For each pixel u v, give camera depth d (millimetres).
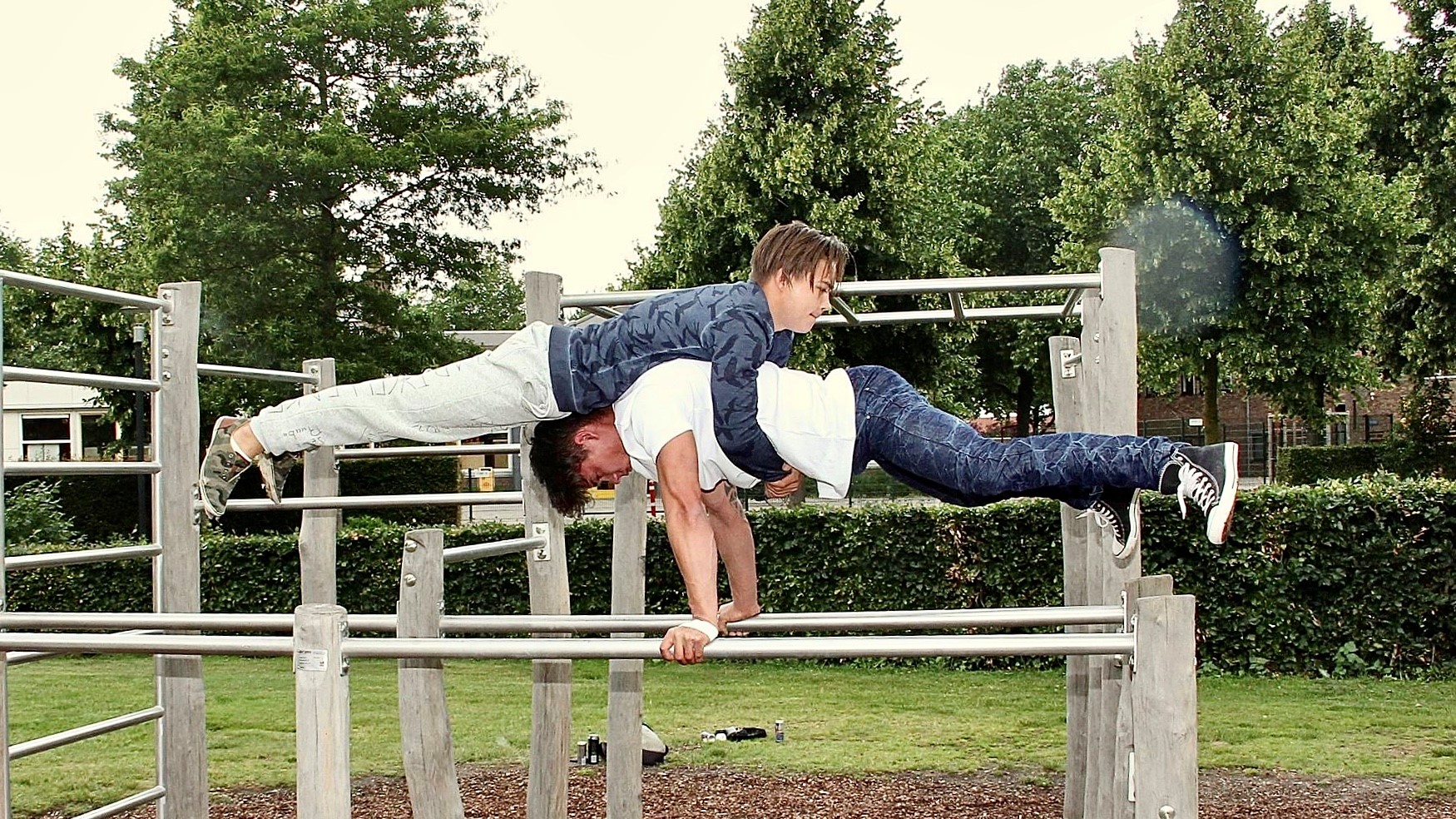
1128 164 16141
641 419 2498
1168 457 2424
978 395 28344
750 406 2580
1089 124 30828
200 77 15078
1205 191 15117
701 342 2594
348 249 15594
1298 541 7531
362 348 15625
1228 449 2338
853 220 13750
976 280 3477
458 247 16297
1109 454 2475
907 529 8102
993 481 2547
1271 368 15617
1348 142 15594
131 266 15797
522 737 6340
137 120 17141
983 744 5945
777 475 2748
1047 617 2562
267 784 5352
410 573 2949
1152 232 15484
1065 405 4414
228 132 14562
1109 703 3334
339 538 9141
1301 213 15250
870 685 7629
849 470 2600
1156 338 16172
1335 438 29406
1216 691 7109
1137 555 3191
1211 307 15367
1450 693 6996
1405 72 17234
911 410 2656
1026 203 30516
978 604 8000
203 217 14695
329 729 2227
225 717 6863
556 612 3928
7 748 3176
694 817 4797
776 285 2727
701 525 2432
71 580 9609
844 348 14461
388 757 5887
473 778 5477
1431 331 17344
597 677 7914
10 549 9625
